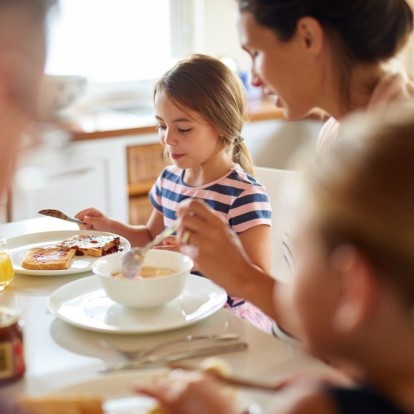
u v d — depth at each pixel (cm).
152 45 362
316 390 68
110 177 300
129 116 323
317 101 128
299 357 109
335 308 66
